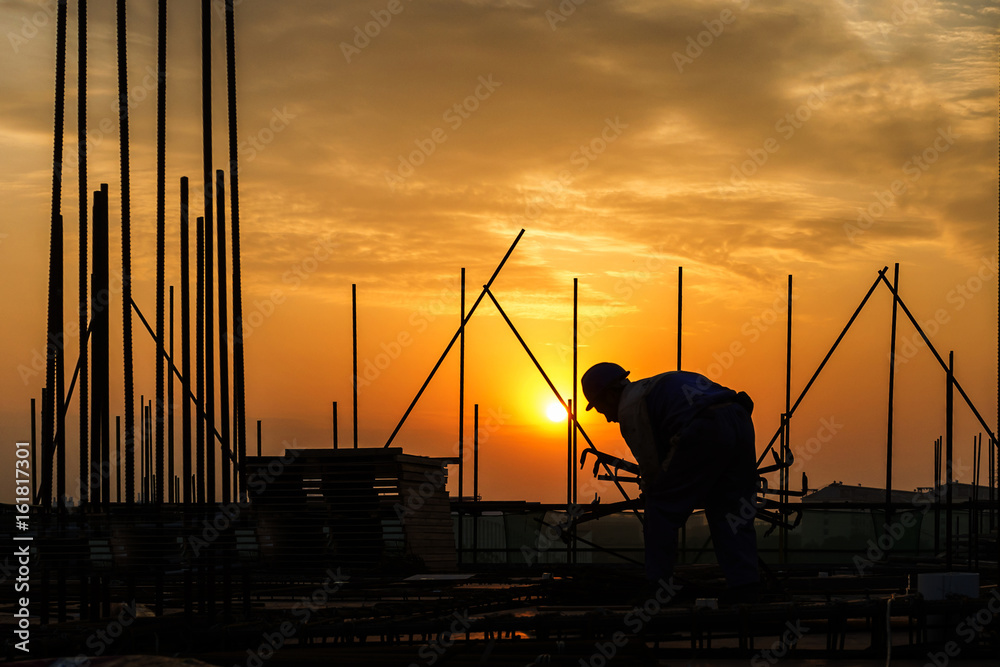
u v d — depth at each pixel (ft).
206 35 21.35
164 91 21.45
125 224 21.66
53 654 16.99
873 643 18.10
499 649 16.57
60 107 21.88
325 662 15.49
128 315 21.61
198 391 21.39
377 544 41.32
